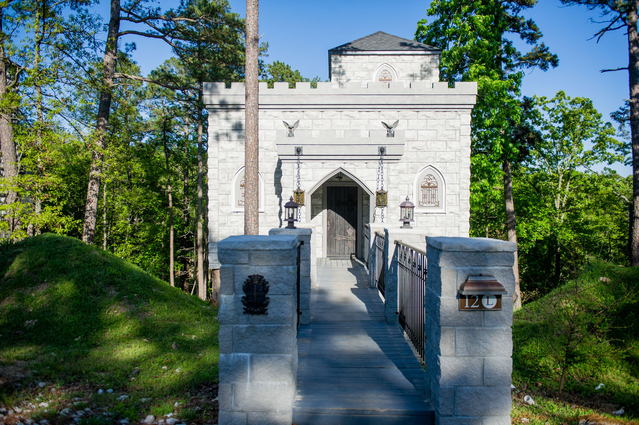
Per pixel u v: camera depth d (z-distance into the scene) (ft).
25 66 43.91
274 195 50.98
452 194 50.21
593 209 81.66
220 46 63.46
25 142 42.96
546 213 80.89
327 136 46.11
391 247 24.52
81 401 17.19
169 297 34.09
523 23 69.87
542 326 26.68
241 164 51.31
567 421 16.33
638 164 45.75
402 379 16.14
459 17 65.31
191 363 23.08
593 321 23.76
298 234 23.94
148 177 98.43
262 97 50.75
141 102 88.28
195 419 16.14
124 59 57.62
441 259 12.66
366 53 59.31
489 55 62.90
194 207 102.47
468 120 50.31
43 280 30.58
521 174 87.51
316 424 13.42
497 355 12.64
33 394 17.30
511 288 12.62
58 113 45.16
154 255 100.94
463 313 12.63
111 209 88.53
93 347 24.88
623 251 73.31
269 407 13.03
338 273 42.55
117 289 31.81
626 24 48.14
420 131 50.55
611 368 21.39
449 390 12.67
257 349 13.03
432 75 59.67
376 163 46.52
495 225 93.20
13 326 26.22
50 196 50.65
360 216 54.54
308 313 24.04
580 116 77.00
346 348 19.85
